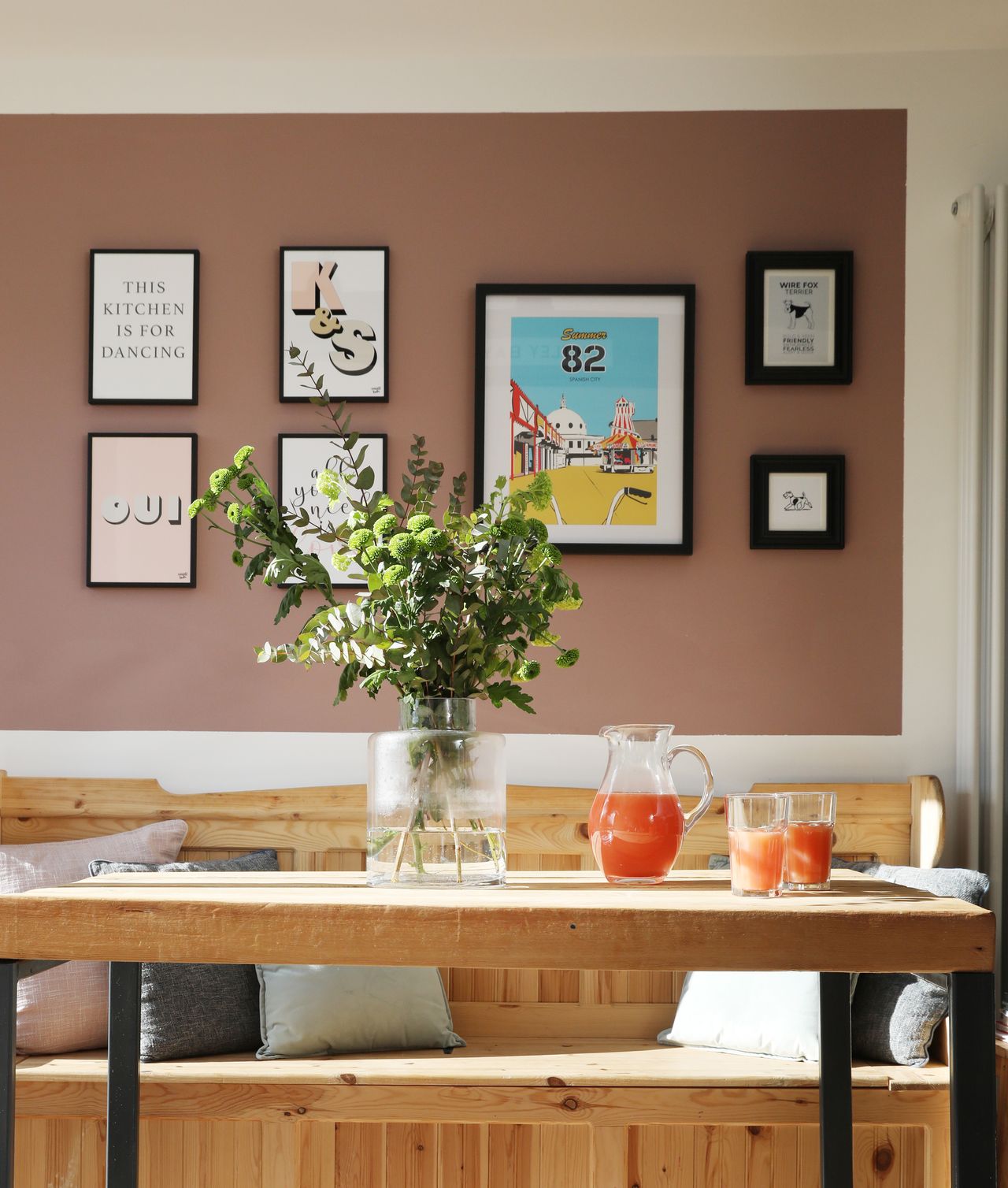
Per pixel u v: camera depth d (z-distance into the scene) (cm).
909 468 263
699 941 138
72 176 269
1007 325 249
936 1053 217
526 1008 243
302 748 262
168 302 267
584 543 262
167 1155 233
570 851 252
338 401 264
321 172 268
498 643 167
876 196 265
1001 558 248
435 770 159
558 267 266
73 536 266
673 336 264
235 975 224
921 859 246
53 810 254
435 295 266
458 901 143
